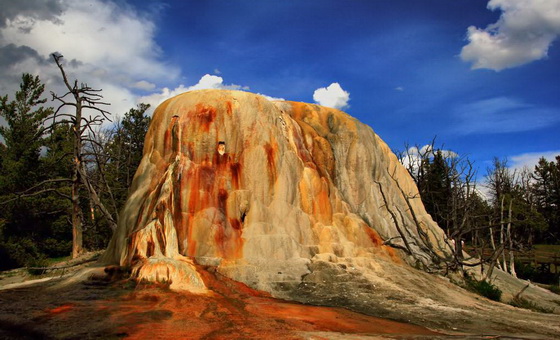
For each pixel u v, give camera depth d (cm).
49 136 3366
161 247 1230
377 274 1397
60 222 2823
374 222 1742
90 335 746
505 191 3625
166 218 1269
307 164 1661
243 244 1334
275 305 1041
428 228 1995
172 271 1129
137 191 1423
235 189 1431
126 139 3897
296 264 1327
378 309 1098
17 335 755
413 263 1662
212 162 1441
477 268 1942
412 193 2131
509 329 999
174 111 1507
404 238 1655
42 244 2769
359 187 1797
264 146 1516
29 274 1689
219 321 862
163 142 1479
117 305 945
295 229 1449
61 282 1170
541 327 1038
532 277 2936
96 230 2838
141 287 1091
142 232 1246
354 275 1340
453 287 1498
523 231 3912
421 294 1297
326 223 1573
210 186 1398
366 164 1844
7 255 2484
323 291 1218
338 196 1684
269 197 1469
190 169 1402
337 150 1836
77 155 2381
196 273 1154
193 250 1287
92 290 1080
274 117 1611
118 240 1341
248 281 1221
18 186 2808
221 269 1246
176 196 1345
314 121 1906
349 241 1551
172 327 804
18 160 3062
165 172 1384
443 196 3516
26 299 988
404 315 1060
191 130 1460
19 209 2705
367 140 1917
